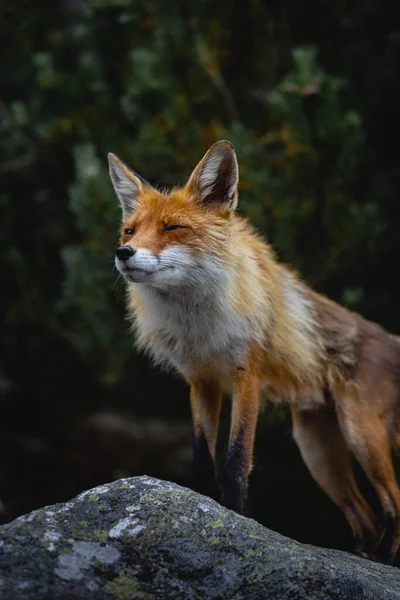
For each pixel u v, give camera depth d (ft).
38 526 18.01
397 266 42.68
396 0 45.57
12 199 54.39
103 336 43.57
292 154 40.60
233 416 25.49
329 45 45.98
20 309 51.01
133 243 24.34
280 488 44.39
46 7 58.85
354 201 41.93
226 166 26.12
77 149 43.24
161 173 43.86
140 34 46.80
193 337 25.81
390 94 45.83
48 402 55.83
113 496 19.10
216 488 25.90
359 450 28.02
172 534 18.11
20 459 53.57
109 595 16.74
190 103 44.39
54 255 53.93
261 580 17.46
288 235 39.45
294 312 27.68
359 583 18.07
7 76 57.82
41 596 16.28
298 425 30.04
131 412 54.54
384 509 27.68
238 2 45.24
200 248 24.98
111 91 48.24
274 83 46.26
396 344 29.99
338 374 28.53
